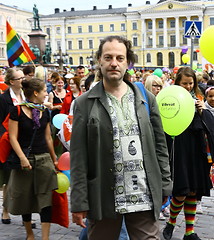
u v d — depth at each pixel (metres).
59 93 7.98
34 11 32.28
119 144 2.95
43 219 4.46
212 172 5.30
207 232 5.14
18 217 5.77
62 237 4.97
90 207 2.93
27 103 4.38
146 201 2.98
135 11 86.94
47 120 4.58
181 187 4.40
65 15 94.38
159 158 3.12
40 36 31.38
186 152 4.46
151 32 87.00
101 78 3.15
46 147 4.54
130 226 3.03
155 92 5.67
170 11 83.88
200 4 82.62
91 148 2.93
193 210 4.70
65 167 4.76
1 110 5.29
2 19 88.62
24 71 7.28
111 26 89.88
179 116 4.20
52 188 4.43
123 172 2.96
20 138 4.41
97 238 3.04
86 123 2.96
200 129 4.42
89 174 2.97
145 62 87.31
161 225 5.39
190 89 4.74
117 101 3.02
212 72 16.06
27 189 4.43
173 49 84.75
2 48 88.81
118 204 2.94
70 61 93.50
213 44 6.02
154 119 3.12
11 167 4.39
